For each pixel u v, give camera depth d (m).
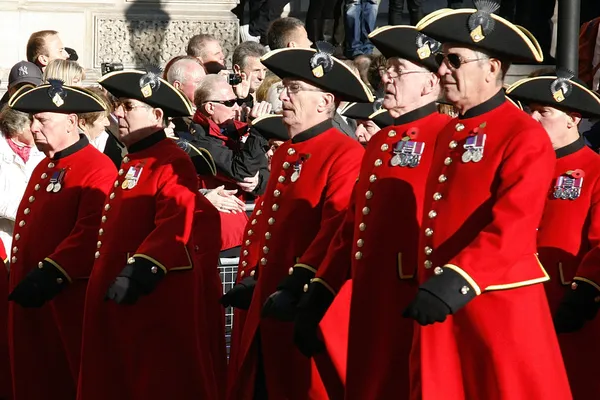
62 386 24.72
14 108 24.06
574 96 20.62
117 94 22.45
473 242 16.23
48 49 35.28
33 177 24.92
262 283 21.02
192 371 22.20
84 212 23.78
